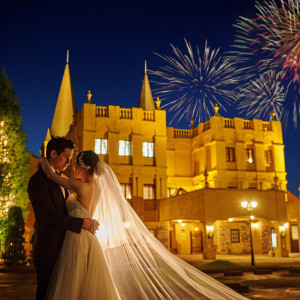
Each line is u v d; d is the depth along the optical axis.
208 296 3.99
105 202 3.88
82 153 3.89
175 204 31.02
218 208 27.59
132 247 3.89
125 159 34.16
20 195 21.02
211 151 35.47
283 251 27.23
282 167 37.28
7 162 20.00
